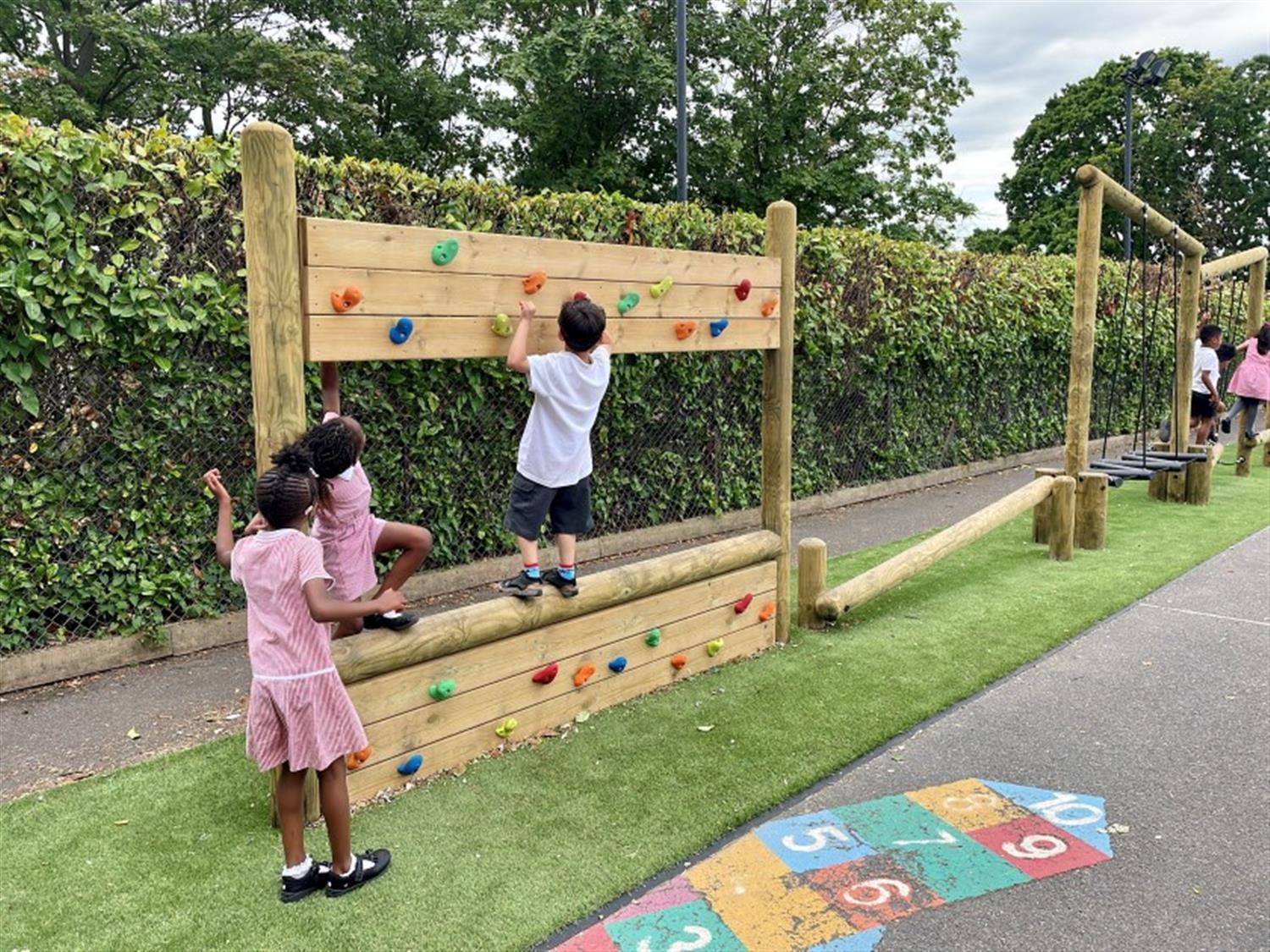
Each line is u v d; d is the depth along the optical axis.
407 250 3.19
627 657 4.16
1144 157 34.78
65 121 4.32
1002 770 3.51
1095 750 3.67
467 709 3.52
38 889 2.71
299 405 2.96
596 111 21.02
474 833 3.02
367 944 2.45
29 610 4.48
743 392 8.18
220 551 2.85
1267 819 3.11
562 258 3.71
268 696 2.62
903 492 9.95
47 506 4.50
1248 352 10.98
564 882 2.73
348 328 3.05
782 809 3.23
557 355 3.55
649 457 7.44
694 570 4.39
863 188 23.56
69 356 4.51
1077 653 4.81
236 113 20.48
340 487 3.03
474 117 23.64
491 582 6.39
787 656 4.79
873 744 3.72
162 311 4.66
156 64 18.80
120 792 3.34
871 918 2.58
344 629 3.17
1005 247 37.84
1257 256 11.05
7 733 3.92
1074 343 7.43
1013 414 11.71
